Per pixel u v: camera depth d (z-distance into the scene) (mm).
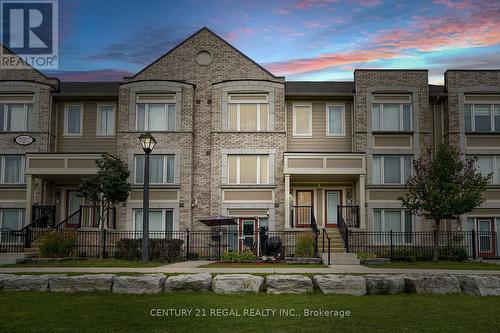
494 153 27344
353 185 27750
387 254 24188
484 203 26938
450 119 27484
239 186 26656
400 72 27672
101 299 11727
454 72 27766
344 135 28203
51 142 27906
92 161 25953
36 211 26438
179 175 26828
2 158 27594
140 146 27000
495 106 27766
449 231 26578
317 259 20641
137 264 18312
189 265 18188
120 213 26469
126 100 27312
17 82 27750
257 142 26969
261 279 12602
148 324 9680
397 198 24688
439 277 12828
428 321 10078
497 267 18594
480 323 9961
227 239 26281
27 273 14039
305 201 27922
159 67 27984
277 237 22812
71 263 18922
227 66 27984
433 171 22844
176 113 27234
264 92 27281
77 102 28625
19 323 9711
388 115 27703
